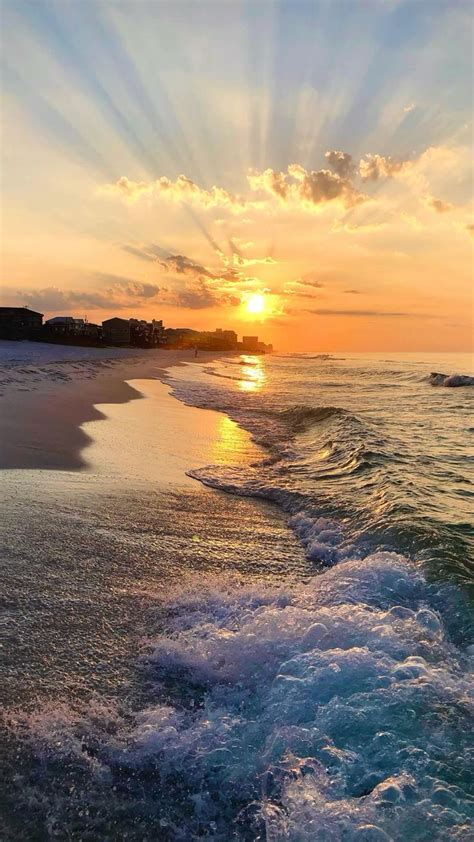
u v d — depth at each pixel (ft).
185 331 614.75
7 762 8.34
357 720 9.21
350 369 220.02
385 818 7.18
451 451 39.17
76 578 15.37
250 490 27.78
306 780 8.04
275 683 10.44
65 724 9.26
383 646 11.69
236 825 7.44
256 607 14.33
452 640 12.47
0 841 6.93
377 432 46.52
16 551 16.90
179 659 11.50
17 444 34.06
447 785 7.75
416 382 139.23
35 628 12.46
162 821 7.47
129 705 9.95
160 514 22.39
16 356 146.51
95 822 7.38
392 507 22.79
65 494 23.95
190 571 16.74
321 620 12.79
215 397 83.05
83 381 88.99
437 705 9.60
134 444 38.34
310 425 52.44
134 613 13.61
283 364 290.76
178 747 8.82
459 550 17.54
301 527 22.03
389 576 15.89
